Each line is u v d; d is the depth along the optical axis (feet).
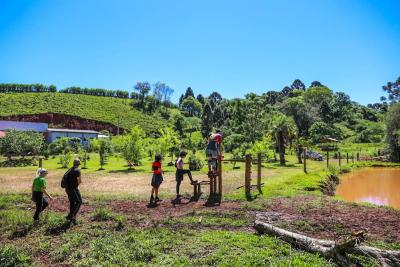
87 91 502.79
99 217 34.47
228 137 192.95
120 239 27.45
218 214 36.09
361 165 132.36
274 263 22.09
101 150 110.32
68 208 40.96
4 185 67.56
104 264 22.57
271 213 36.06
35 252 25.55
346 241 23.12
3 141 130.41
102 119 360.48
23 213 36.78
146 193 52.65
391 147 152.87
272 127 129.90
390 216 35.22
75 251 25.21
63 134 255.09
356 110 448.65
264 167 108.06
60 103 395.96
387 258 22.34
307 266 21.67
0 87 452.35
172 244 26.27
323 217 34.63
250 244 25.94
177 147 138.21
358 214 36.09
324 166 114.32
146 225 32.09
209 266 22.04
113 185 64.85
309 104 351.87
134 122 376.89
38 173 34.09
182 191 54.44
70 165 116.47
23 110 348.38
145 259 23.47
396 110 150.82
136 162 111.65
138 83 485.97
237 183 64.08
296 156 167.73
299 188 55.31
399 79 190.49
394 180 90.38
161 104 522.47
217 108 338.54
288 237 26.63
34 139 139.74
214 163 46.44
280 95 507.71
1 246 26.23
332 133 270.05
